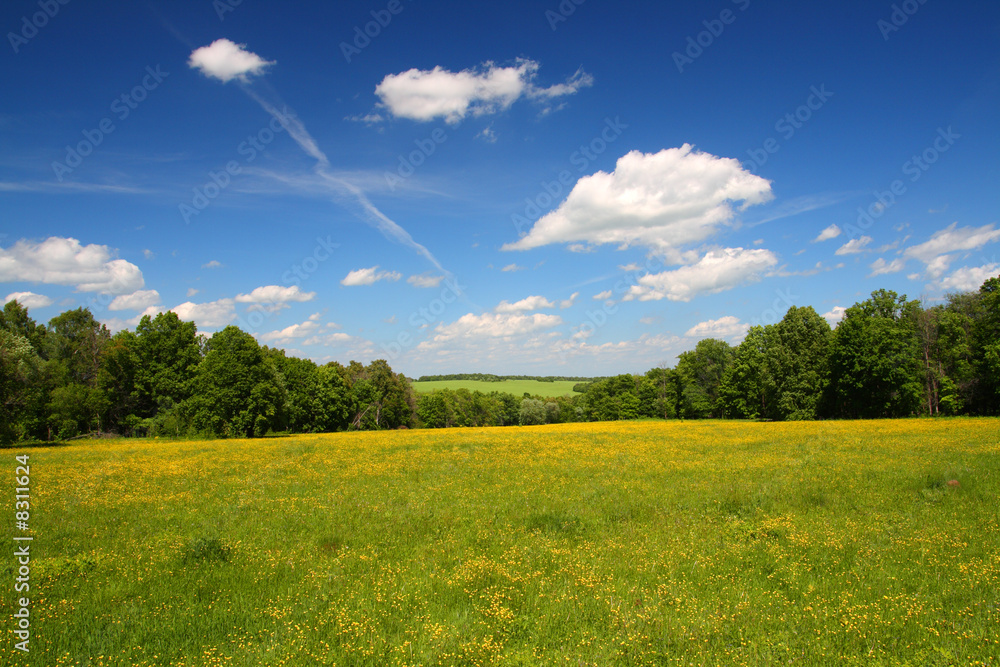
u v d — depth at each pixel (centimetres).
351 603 740
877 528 1072
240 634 652
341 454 2767
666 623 660
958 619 661
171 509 1411
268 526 1209
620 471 1991
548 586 795
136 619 687
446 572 873
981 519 1094
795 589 776
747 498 1370
